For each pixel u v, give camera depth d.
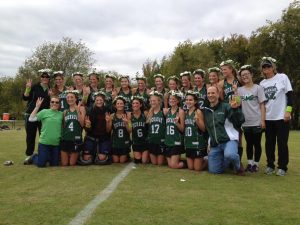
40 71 9.30
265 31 38.09
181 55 45.94
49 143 8.30
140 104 8.95
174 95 8.35
